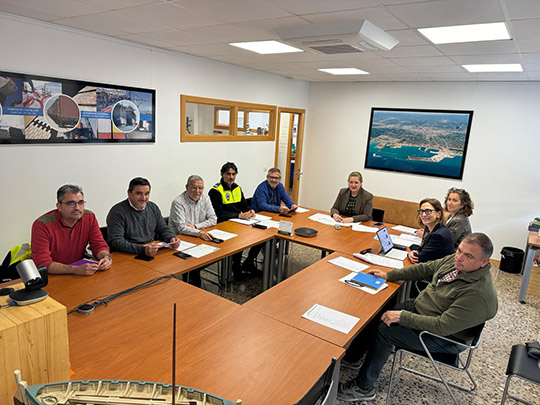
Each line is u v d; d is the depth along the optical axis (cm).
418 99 561
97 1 247
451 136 540
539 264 388
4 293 108
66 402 87
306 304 205
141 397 91
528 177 493
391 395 232
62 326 104
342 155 650
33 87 313
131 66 388
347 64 436
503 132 501
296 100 647
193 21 285
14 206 319
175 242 277
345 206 436
